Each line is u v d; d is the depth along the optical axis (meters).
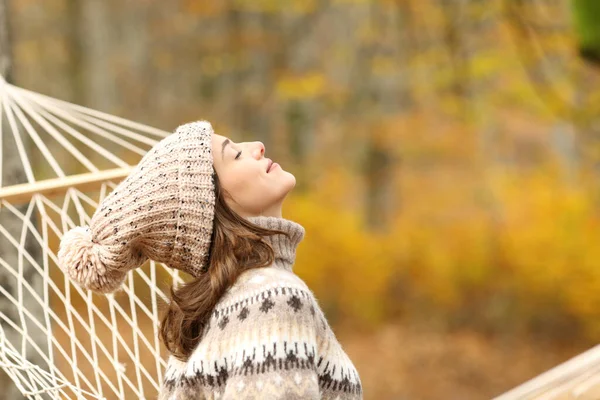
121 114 12.91
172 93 12.99
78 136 2.85
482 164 11.01
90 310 2.46
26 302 3.18
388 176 11.36
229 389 1.52
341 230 10.26
